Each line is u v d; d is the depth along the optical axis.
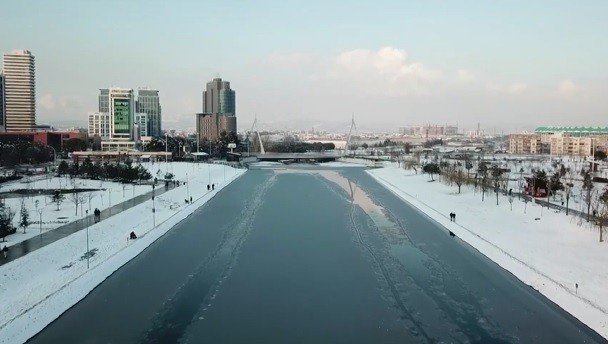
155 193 199.25
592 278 93.38
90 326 77.56
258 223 153.38
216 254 117.56
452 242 128.75
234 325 78.94
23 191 193.62
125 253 113.38
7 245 111.19
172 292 92.44
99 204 168.38
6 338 71.69
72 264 102.62
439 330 77.12
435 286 95.75
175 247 123.44
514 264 104.62
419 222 155.25
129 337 74.44
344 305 87.00
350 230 144.00
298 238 133.75
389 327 78.31
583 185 197.38
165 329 77.31
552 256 107.19
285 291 93.69
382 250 121.56
